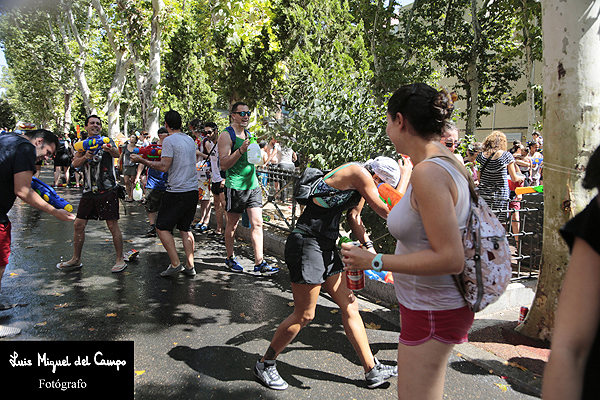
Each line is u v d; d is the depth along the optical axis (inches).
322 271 101.8
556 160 125.2
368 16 561.0
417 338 63.5
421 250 62.1
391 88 540.1
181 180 191.6
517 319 151.6
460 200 60.0
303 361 122.4
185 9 577.6
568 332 37.0
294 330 105.1
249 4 437.7
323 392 106.9
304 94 211.2
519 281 177.9
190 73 494.0
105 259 226.1
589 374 36.1
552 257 128.7
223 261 231.3
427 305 62.5
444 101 65.0
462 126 1074.7
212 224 334.6
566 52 119.9
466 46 724.0
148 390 106.0
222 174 280.2
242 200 201.3
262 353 126.8
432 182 57.4
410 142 67.3
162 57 543.8
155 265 219.0
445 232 55.8
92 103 1064.8
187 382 110.0
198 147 324.5
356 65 294.2
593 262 36.6
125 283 188.1
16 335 134.3
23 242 258.2
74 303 162.6
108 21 746.8
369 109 192.5
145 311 157.2
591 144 120.2
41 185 142.9
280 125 207.5
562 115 122.6
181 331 140.9
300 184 104.1
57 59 1199.6
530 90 573.6
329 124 186.9
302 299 102.8
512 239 225.9
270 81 342.0
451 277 61.9
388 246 178.5
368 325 147.6
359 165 100.3
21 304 159.8
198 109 485.4
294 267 102.0
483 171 240.5
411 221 62.4
